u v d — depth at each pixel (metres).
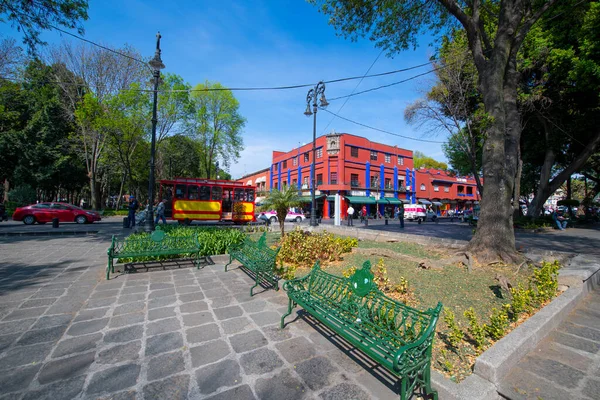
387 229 18.36
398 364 1.91
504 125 6.13
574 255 5.97
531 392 2.16
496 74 6.14
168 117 23.12
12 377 2.32
